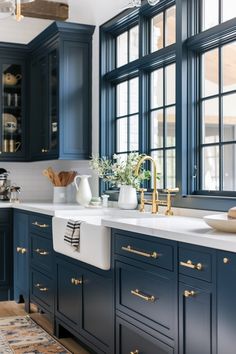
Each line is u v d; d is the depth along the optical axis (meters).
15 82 5.56
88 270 3.37
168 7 4.04
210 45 3.48
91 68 5.03
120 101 4.83
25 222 4.75
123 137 4.76
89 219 3.85
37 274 4.42
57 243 3.82
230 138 3.32
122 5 4.49
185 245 2.37
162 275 2.55
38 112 5.41
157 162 4.18
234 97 3.29
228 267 2.08
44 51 5.23
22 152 5.58
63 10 5.64
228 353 2.08
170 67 4.02
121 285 2.95
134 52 4.56
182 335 2.39
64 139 4.89
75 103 4.95
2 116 5.47
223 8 3.42
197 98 3.62
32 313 4.66
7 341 3.81
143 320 2.71
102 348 3.17
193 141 3.62
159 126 4.17
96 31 4.97
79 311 3.51
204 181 3.57
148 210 4.05
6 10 3.65
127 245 2.88
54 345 3.73
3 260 5.14
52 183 5.50
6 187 5.53
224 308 2.10
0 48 5.45
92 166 4.72
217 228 2.41
